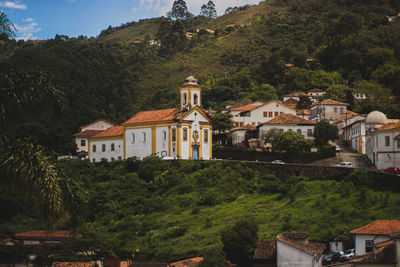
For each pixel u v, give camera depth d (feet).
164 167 333.21
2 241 241.14
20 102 77.41
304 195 267.80
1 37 79.00
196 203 292.61
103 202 307.37
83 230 260.21
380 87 590.96
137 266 210.59
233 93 629.10
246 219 222.89
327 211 238.07
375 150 314.96
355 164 331.98
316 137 372.58
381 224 185.37
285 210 252.83
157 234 258.57
